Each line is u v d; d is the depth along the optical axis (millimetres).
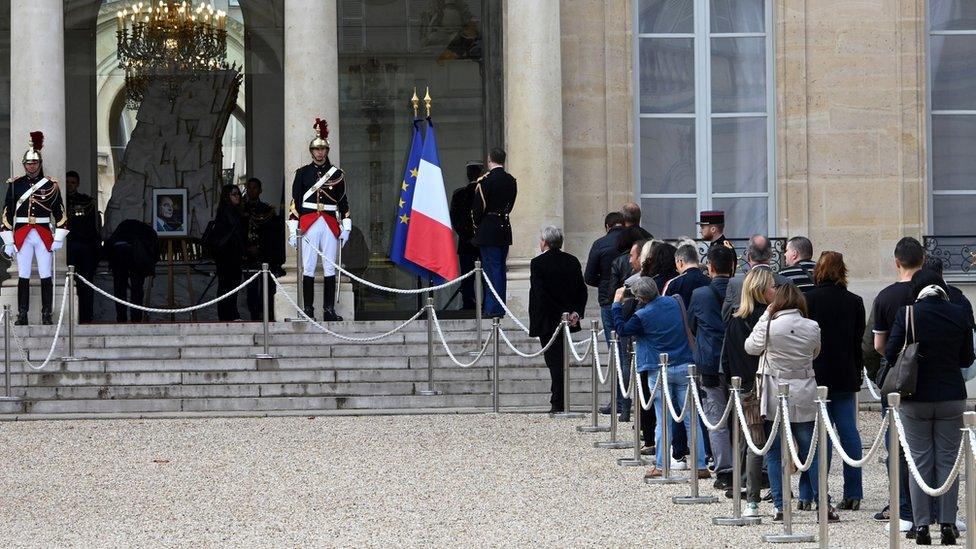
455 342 29188
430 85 38156
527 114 32125
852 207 34062
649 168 34750
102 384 27219
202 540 16781
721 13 34906
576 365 28469
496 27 36156
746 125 34812
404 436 23984
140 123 41062
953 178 34938
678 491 19812
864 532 17422
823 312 18344
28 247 30594
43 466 21672
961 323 16953
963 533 17656
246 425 25172
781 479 17812
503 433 24312
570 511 18422
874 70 34062
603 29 33688
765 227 34719
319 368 27844
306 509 18516
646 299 20938
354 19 38250
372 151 38312
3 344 28859
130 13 41219
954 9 35031
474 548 16266
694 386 18812
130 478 20688
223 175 41094
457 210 32062
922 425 16938
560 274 26172
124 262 34906
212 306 39188
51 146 31438
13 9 31688
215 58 41375
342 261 37812
